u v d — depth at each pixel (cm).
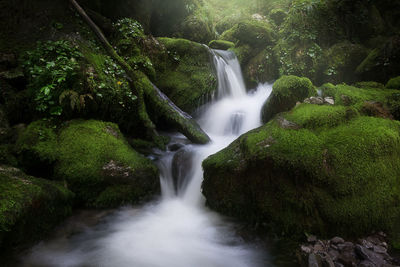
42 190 299
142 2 727
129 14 697
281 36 825
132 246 304
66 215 344
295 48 766
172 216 383
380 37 757
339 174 301
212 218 370
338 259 262
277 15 998
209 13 1122
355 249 269
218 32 1225
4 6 465
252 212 341
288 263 270
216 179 376
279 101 484
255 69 823
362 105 425
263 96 743
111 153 397
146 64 574
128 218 366
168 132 599
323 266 254
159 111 532
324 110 386
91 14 575
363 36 770
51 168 371
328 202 294
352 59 716
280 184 317
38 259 270
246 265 272
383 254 267
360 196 300
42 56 436
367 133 335
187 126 529
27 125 405
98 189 375
